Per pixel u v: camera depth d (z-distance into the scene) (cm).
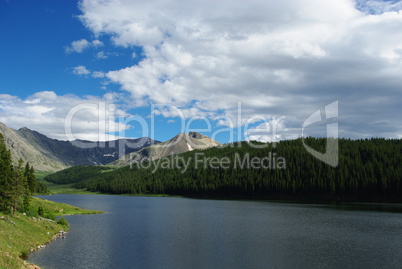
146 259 4494
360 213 10488
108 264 4216
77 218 9550
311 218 9231
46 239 5638
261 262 4353
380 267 4147
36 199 11569
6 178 6488
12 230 5088
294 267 4125
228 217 9712
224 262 4350
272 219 9094
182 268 4066
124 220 9050
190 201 18950
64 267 4041
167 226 7781
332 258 4575
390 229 7150
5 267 3216
